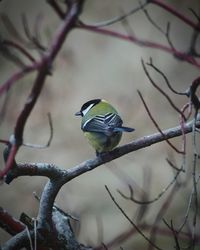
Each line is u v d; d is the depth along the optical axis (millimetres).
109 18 15211
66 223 5027
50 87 14461
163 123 13750
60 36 2951
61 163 13688
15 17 14953
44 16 14547
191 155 12852
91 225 12352
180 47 14508
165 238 10852
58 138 13969
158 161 13109
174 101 14016
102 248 5320
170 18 14930
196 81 4289
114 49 14953
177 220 11133
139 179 12820
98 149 6727
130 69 14625
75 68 14758
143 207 6535
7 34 10172
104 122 6738
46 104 14352
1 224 4730
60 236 4898
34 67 2961
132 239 11328
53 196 4699
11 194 13281
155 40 14773
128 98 14219
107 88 14477
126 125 13844
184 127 4562
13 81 2943
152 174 12789
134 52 14773
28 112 3234
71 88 14539
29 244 4750
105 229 12180
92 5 15359
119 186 12906
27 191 13289
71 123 14164
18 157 13641
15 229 4723
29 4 15055
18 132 3336
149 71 14477
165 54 14633
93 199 12812
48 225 4785
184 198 11625
